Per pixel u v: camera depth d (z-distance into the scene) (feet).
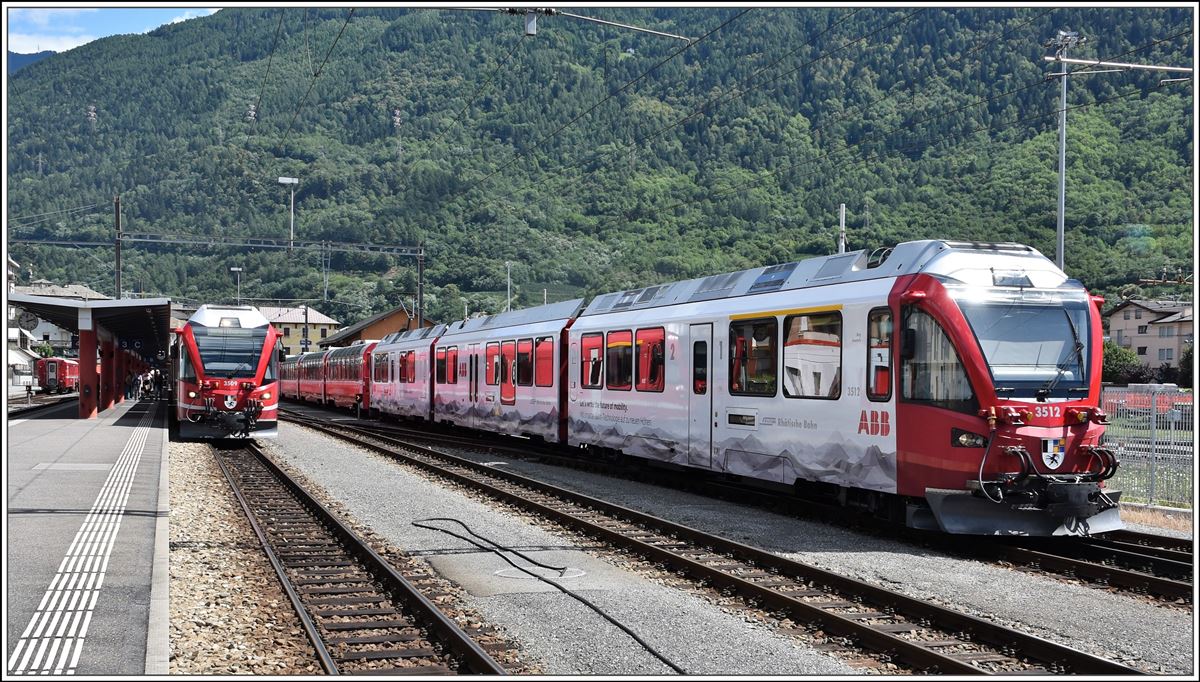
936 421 39.22
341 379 158.20
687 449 56.18
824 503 50.85
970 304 39.22
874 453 41.93
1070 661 23.70
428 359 108.78
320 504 48.29
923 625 27.55
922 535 41.19
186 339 88.74
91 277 385.70
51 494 49.29
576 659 24.32
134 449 76.74
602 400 66.64
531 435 79.41
